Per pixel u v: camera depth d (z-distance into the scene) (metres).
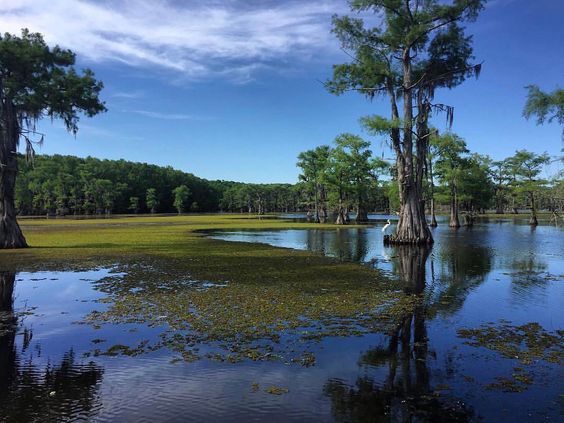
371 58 31.56
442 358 7.80
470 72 31.77
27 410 5.88
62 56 28.80
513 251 26.59
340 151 65.56
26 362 7.64
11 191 28.16
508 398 6.19
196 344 8.55
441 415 5.70
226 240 35.31
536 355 7.96
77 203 122.12
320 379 6.86
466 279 16.36
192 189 162.50
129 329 9.59
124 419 5.64
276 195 157.88
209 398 6.21
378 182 72.81
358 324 10.01
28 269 18.56
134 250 26.75
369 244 31.73
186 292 13.61
